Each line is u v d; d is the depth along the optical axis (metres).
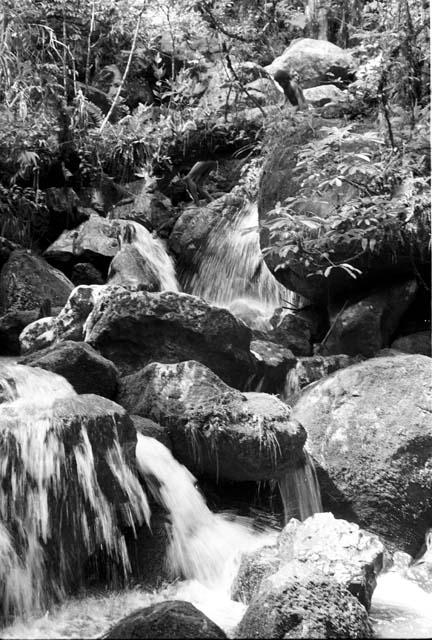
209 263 8.28
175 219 8.84
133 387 5.08
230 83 9.48
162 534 4.36
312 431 5.28
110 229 7.98
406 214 6.54
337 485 5.09
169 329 5.42
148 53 11.22
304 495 4.99
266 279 7.88
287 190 7.10
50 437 3.92
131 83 10.97
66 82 9.58
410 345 6.82
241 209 8.48
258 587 4.07
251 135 9.57
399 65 7.79
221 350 5.50
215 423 4.66
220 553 4.54
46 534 3.89
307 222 6.07
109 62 11.05
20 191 8.20
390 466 5.07
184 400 4.80
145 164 9.36
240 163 9.64
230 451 4.64
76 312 5.77
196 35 10.87
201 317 5.46
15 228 8.05
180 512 4.55
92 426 4.04
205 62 10.76
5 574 3.76
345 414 5.30
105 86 10.78
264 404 4.82
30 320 6.32
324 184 6.43
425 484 5.04
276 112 8.40
